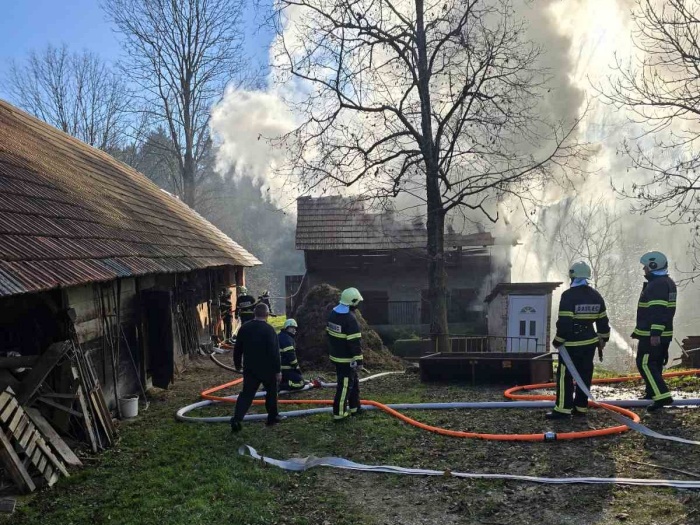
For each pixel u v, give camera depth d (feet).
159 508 15.11
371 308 70.74
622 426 19.31
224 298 58.44
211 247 53.72
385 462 18.01
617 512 13.47
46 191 27.22
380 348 42.09
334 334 22.85
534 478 15.69
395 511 14.44
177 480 17.15
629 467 16.14
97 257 23.24
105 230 28.40
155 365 31.40
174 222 50.60
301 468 17.78
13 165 27.17
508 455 17.88
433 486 15.85
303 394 29.53
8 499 15.37
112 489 16.70
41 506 15.48
